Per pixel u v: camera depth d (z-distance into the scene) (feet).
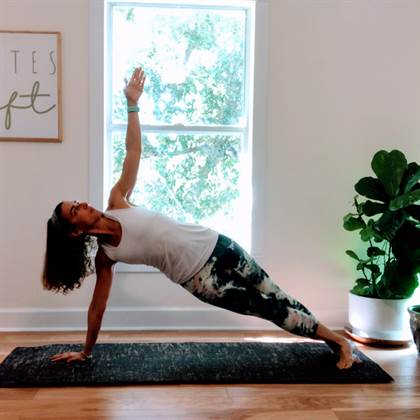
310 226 9.75
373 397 6.37
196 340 8.80
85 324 9.48
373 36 9.61
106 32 9.45
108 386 6.61
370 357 8.04
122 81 9.69
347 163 9.73
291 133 9.61
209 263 7.05
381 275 9.32
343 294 9.87
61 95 9.22
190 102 9.81
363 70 9.64
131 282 9.53
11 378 6.68
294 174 9.66
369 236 8.27
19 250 9.36
